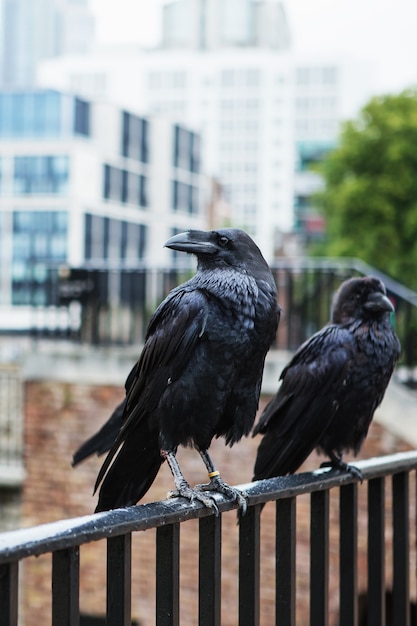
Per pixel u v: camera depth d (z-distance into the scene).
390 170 34.06
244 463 9.45
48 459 10.27
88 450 3.10
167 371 2.90
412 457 2.89
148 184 62.34
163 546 2.01
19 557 1.55
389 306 3.97
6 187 50.22
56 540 1.62
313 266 10.17
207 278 2.94
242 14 156.38
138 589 9.52
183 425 2.91
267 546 9.09
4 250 49.41
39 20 162.75
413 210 33.25
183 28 154.75
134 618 9.53
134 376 3.10
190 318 2.88
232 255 2.96
